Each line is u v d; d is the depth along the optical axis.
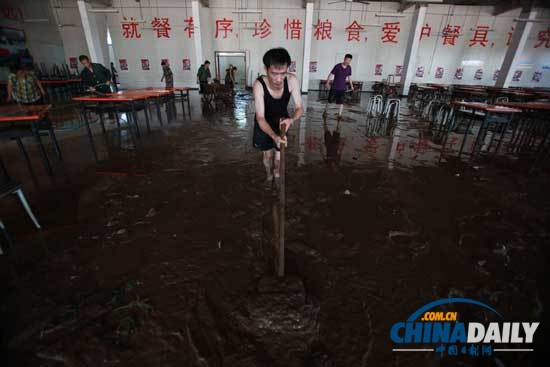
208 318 1.43
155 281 1.67
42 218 2.36
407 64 13.30
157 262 1.83
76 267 1.78
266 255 1.91
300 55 14.61
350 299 1.57
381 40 14.52
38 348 1.28
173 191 2.87
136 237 2.10
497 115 4.91
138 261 1.84
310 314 1.42
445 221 2.40
